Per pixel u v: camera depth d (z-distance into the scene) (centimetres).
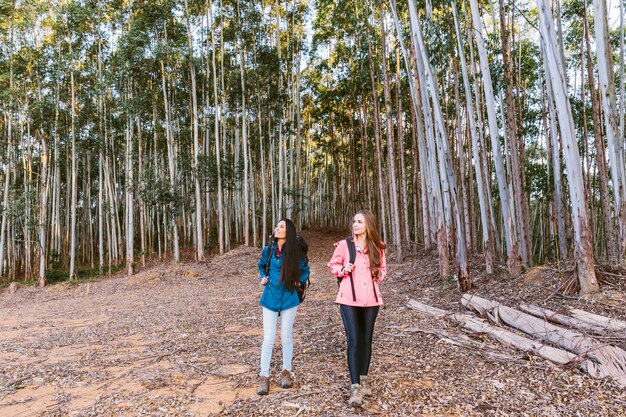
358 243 413
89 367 531
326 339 607
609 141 895
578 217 693
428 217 1762
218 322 811
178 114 2689
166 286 1731
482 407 359
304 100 3250
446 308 783
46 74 2378
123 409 376
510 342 537
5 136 2425
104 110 2412
